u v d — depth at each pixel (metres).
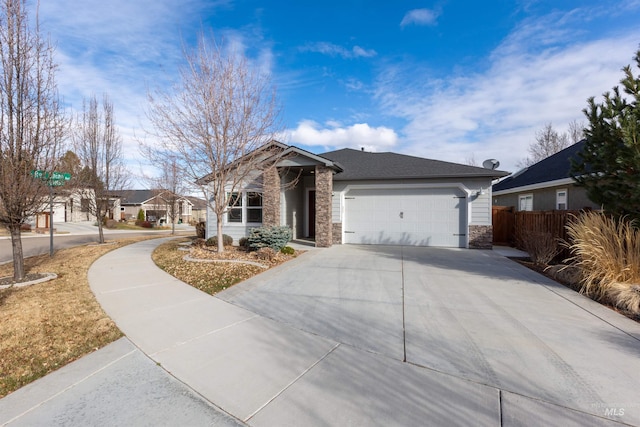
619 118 5.97
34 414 2.57
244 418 2.52
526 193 16.22
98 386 2.98
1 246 15.38
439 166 13.63
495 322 4.53
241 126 9.47
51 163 7.21
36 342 3.92
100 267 8.45
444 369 3.25
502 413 2.56
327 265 8.66
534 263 8.93
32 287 6.45
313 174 16.05
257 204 13.95
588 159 6.90
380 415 2.53
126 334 4.15
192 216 50.78
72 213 33.72
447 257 10.05
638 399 2.74
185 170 9.86
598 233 6.27
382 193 13.29
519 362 3.39
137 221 35.34
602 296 5.52
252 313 4.95
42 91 6.95
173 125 9.34
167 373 3.21
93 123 13.41
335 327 4.38
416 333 4.16
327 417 2.51
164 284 6.70
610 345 3.79
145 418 2.52
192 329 4.32
